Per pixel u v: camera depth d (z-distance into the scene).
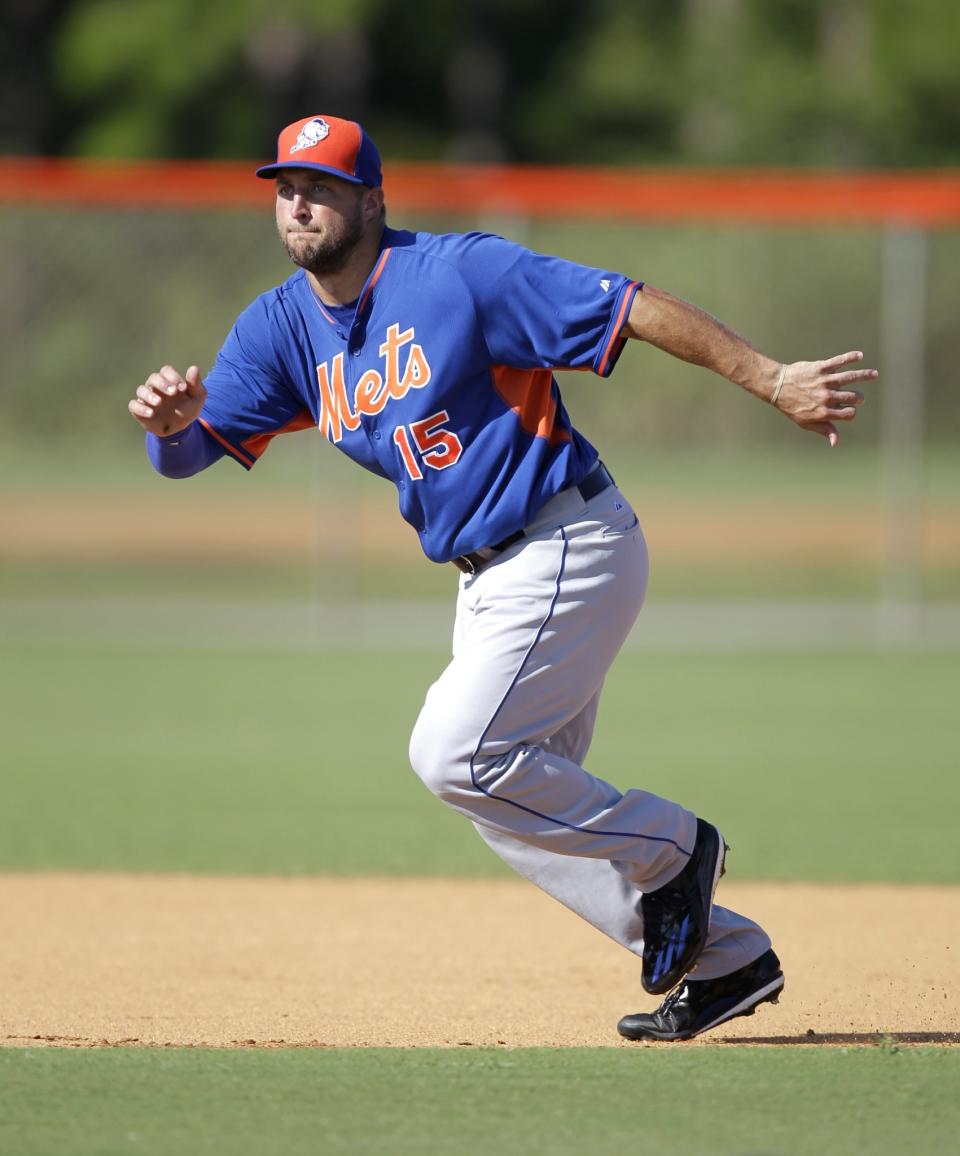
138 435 59.84
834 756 30.44
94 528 71.44
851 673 41.16
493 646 13.34
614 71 113.50
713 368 12.74
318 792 27.53
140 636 47.12
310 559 64.38
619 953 17.94
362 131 13.10
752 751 30.94
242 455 14.55
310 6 107.94
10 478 79.31
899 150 108.00
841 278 68.88
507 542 13.49
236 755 30.84
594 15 116.56
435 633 47.38
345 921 19.41
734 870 21.95
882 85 108.31
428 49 115.50
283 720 34.69
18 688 38.62
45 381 59.28
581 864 13.90
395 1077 12.27
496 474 13.29
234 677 40.41
